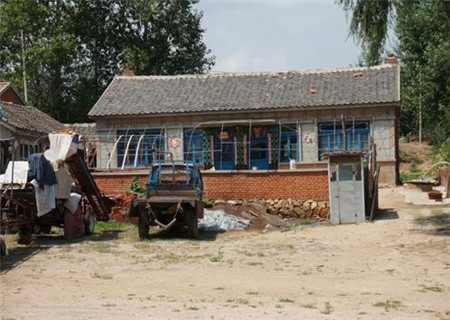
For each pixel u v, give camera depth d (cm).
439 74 4644
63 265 1483
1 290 1170
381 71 3797
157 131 3750
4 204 1809
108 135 3778
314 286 1238
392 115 3484
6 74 5822
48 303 1053
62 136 1995
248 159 3628
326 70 3916
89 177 2144
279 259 1590
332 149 3547
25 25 5669
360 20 1933
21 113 3684
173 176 2078
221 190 2616
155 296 1123
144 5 6112
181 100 3812
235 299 1098
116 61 6406
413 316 980
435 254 1616
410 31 4822
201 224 2198
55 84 6119
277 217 2425
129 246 1825
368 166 2473
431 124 5006
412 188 3269
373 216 2353
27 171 1847
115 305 1039
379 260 1559
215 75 4088
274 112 3619
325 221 2406
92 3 6138
